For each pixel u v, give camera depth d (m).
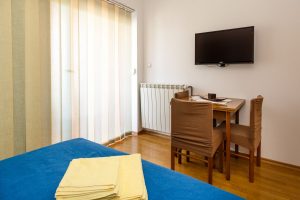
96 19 2.68
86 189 0.80
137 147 2.98
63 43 2.31
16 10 1.89
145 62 3.52
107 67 2.90
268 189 1.92
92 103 2.72
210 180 1.93
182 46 3.09
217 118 2.27
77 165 1.02
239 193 1.85
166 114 3.18
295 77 2.28
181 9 3.04
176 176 1.02
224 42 2.60
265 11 2.39
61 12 2.26
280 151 2.43
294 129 2.33
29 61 2.01
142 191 0.83
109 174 0.91
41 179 0.98
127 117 3.41
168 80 3.29
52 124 2.26
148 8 3.38
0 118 1.84
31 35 2.00
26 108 2.02
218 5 2.71
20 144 2.00
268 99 2.46
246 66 2.57
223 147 2.21
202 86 2.96
